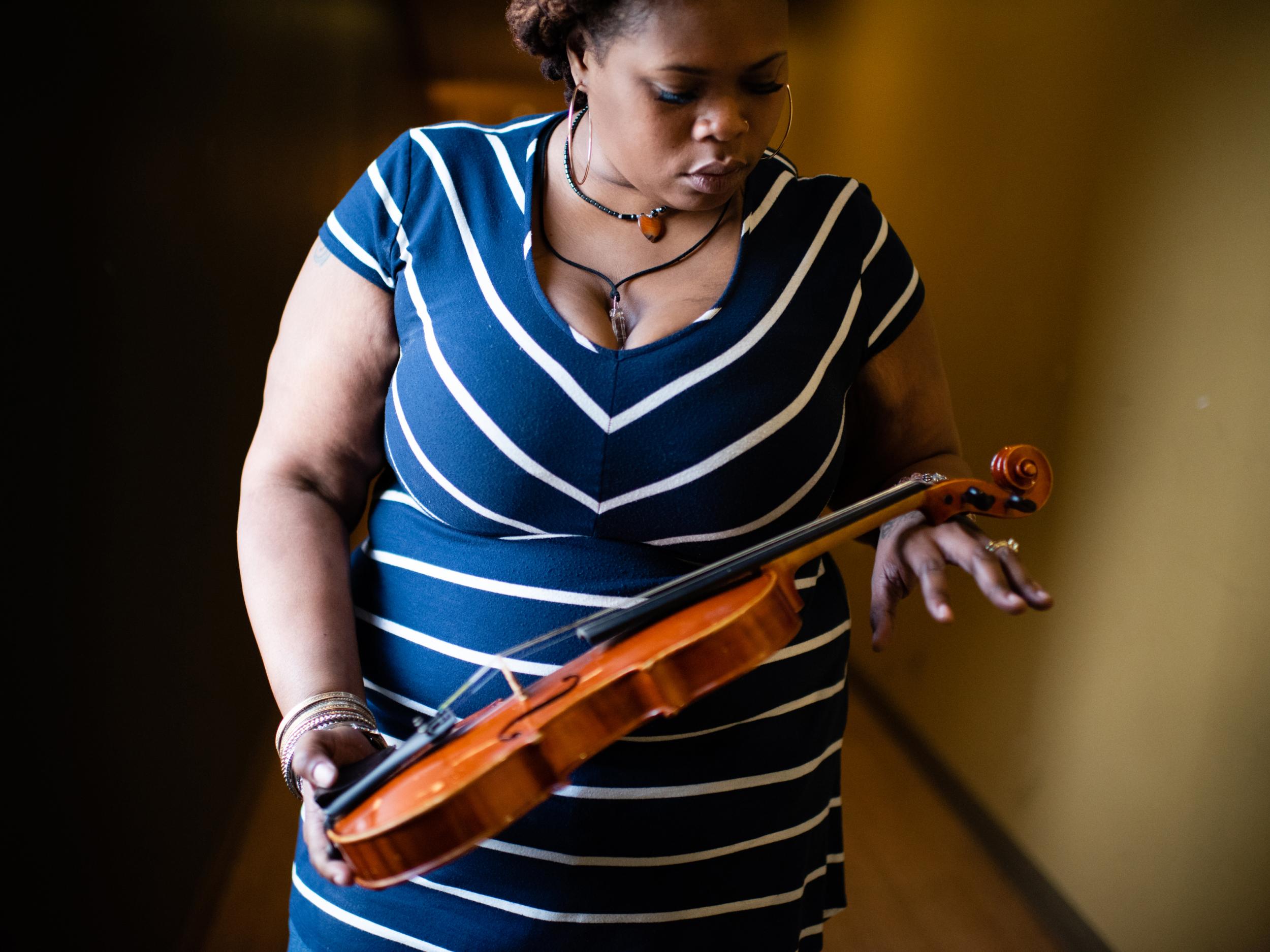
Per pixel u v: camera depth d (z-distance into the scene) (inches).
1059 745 86.2
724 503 35.2
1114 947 77.3
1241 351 66.1
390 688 37.9
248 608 37.1
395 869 26.2
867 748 117.0
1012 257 97.0
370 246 37.5
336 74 165.2
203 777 90.0
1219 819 66.5
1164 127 74.1
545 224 36.7
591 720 28.5
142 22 76.2
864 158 135.9
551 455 34.6
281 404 39.0
